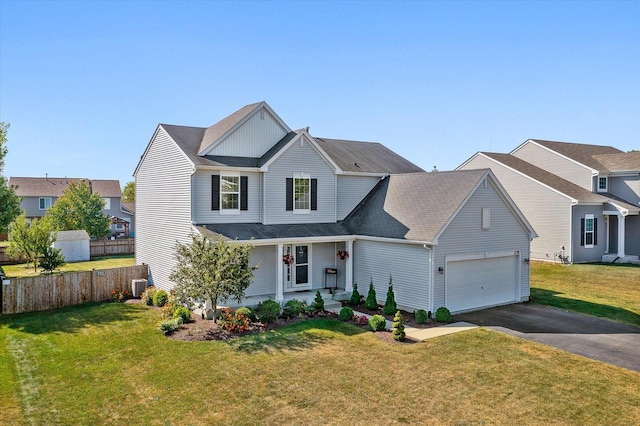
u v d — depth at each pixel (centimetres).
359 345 1363
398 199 2141
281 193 2042
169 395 1020
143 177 2355
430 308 1720
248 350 1311
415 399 991
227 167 1897
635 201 3162
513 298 2027
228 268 1530
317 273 2125
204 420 902
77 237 3600
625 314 1769
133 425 887
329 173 2195
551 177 3303
